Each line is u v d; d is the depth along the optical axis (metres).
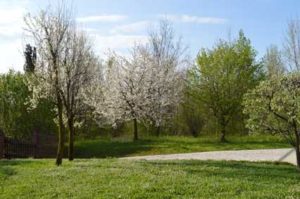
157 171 17.28
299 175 17.31
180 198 12.58
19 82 39.06
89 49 26.48
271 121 20.50
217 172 17.41
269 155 30.45
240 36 50.00
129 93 34.75
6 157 28.67
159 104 36.22
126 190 13.73
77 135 46.94
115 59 40.62
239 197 12.30
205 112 49.25
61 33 21.05
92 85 35.22
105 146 40.72
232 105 45.41
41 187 15.09
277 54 60.41
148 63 39.41
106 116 36.38
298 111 19.03
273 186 13.96
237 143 41.84
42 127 39.78
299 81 19.52
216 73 46.56
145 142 42.69
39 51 21.00
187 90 49.66
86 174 16.91
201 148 38.09
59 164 20.86
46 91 21.89
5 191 14.80
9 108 38.53
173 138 47.09
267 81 19.88
